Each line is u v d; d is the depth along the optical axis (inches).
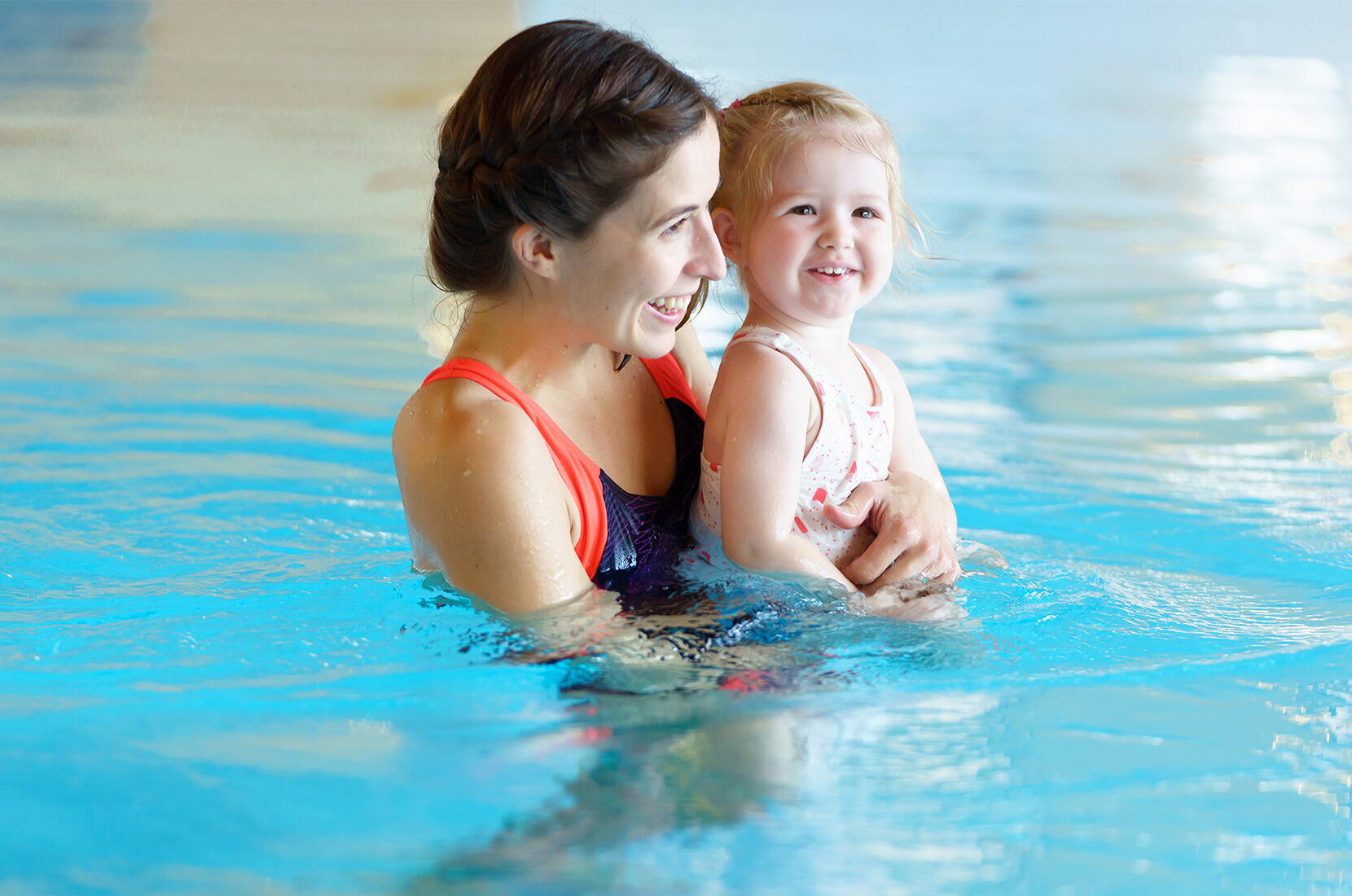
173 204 260.7
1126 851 64.0
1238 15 606.2
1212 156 312.8
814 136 96.2
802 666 82.2
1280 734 75.7
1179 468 131.0
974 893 60.5
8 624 90.0
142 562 103.6
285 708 77.1
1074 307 194.7
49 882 60.1
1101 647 87.7
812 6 593.6
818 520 95.5
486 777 69.5
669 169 78.4
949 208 258.5
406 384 159.9
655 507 92.6
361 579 98.3
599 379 91.8
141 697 78.5
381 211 258.2
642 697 77.7
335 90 369.1
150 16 446.3
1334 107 384.5
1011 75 435.8
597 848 63.2
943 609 91.0
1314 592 99.6
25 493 119.6
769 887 60.5
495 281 84.7
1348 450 135.8
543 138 77.6
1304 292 202.5
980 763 71.9
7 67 390.0
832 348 99.5
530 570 80.5
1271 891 60.8
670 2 577.3
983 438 140.7
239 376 161.3
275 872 60.9
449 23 444.8
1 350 169.5
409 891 59.5
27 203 258.4
